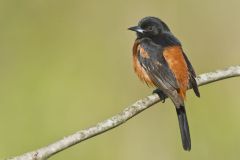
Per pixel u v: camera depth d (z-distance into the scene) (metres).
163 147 16.25
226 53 17.91
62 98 17.50
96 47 18.16
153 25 12.97
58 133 16.94
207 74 12.16
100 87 17.59
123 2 18.19
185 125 11.94
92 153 16.14
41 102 17.48
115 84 17.62
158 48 12.38
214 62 17.91
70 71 17.95
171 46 12.38
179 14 17.92
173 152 16.22
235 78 17.28
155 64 12.23
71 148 16.14
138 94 17.39
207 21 17.97
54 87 17.69
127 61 17.98
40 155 10.27
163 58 12.18
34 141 16.78
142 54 12.47
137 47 12.69
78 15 18.50
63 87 17.69
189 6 17.97
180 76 11.95
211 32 17.94
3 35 18.50
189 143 11.93
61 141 10.43
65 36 18.42
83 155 16.14
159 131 16.44
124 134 16.30
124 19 18.14
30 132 16.95
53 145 10.38
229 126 16.88
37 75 18.00
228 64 17.86
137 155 16.16
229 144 16.44
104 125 10.75
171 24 17.94
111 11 18.23
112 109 17.25
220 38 17.92
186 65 12.10
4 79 18.06
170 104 16.47
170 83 11.92
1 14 18.64
